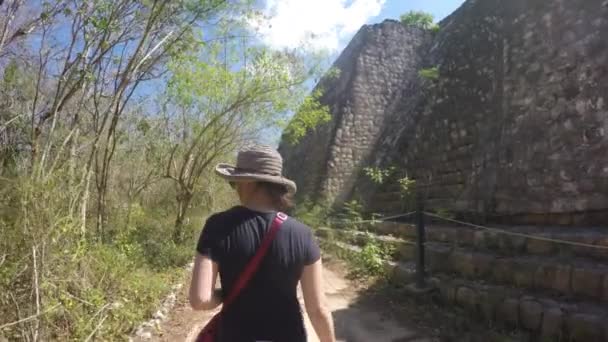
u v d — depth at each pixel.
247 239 1.45
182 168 7.78
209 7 5.78
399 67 14.38
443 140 8.84
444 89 9.41
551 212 5.10
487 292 4.34
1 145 4.00
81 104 4.62
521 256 4.68
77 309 3.50
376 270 6.67
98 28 4.34
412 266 6.01
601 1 4.79
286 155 18.25
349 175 13.18
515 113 5.79
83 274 3.85
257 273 1.43
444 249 5.74
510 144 5.79
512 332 3.89
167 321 4.30
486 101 7.73
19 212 3.26
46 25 4.26
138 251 5.80
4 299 3.10
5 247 3.21
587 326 3.32
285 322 1.44
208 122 7.69
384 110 13.90
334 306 5.33
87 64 4.54
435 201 8.20
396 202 9.55
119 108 5.86
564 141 5.02
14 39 4.13
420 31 14.88
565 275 3.94
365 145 13.49
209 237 1.47
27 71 4.48
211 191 9.88
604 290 3.62
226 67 7.41
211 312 4.66
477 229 5.72
